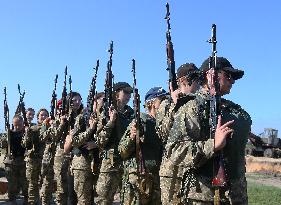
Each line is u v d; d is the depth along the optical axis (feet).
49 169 42.01
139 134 25.52
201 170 16.42
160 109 23.44
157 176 25.93
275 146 116.16
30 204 43.62
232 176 16.57
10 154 44.47
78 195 32.53
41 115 46.06
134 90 26.05
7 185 49.34
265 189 55.83
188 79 22.90
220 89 17.02
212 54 16.83
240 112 17.34
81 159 32.35
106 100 31.19
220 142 15.70
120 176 30.73
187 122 16.35
